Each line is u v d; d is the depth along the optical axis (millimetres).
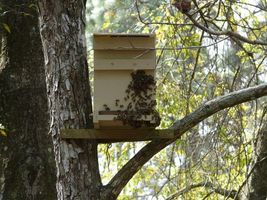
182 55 13836
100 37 8281
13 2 10555
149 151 8617
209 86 13656
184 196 13281
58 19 8594
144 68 8273
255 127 12859
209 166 13266
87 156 8461
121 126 8352
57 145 8469
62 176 8406
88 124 8516
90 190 8391
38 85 10367
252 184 14008
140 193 15781
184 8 8117
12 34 10492
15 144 10102
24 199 9906
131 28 14242
